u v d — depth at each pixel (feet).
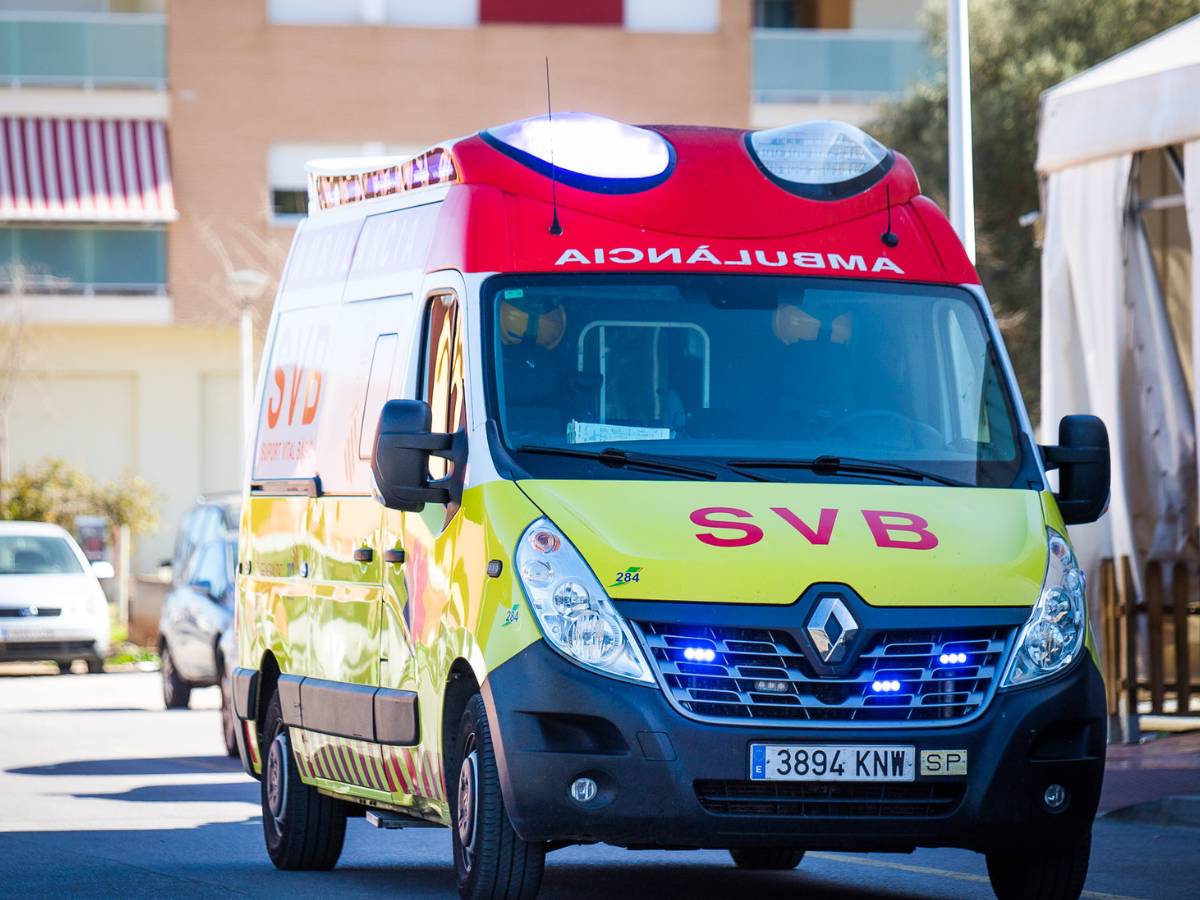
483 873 69.56
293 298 96.48
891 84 391.45
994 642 68.18
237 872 91.40
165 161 380.58
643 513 68.80
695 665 66.18
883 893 84.28
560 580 66.95
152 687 228.02
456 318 75.56
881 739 66.49
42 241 380.58
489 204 76.59
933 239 79.87
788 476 71.87
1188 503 143.13
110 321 381.19
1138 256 142.20
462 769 71.41
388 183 87.30
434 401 76.95
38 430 385.70
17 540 251.80
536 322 74.49
